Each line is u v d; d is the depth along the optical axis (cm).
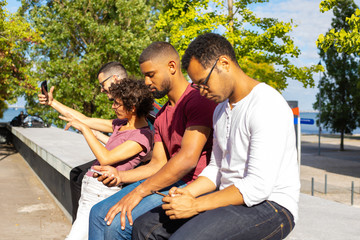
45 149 705
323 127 4134
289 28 1159
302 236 279
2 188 863
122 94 250
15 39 1620
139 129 254
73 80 1953
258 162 158
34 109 2180
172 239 158
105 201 220
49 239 524
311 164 2441
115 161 242
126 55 1981
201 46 170
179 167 200
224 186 184
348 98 3981
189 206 165
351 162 2573
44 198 769
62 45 2042
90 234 218
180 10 1286
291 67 1221
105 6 2109
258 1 1215
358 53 803
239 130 171
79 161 546
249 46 1223
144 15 2169
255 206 165
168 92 226
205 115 202
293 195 171
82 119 338
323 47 819
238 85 174
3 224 590
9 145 2167
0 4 1583
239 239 156
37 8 2148
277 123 160
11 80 1777
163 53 220
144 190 204
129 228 202
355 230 294
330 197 1255
